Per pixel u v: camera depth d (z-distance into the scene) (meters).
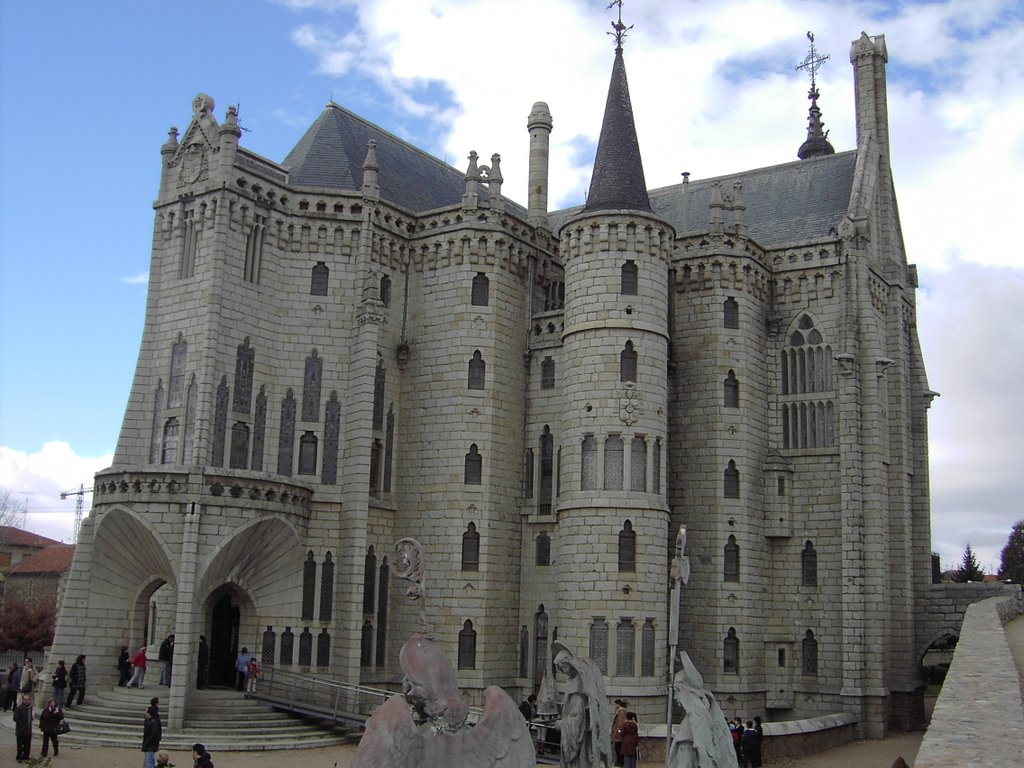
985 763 10.62
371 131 62.19
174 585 46.28
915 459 65.44
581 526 50.88
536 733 40.19
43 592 99.00
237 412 49.81
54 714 36.12
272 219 52.59
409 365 55.88
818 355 59.88
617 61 58.16
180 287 50.59
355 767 13.70
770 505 58.72
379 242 54.75
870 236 62.25
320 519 50.72
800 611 57.66
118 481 45.56
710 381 58.06
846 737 53.03
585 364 52.50
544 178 62.12
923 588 61.88
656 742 43.88
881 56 66.88
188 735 41.00
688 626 56.25
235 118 50.97
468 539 53.03
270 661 47.78
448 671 14.99
